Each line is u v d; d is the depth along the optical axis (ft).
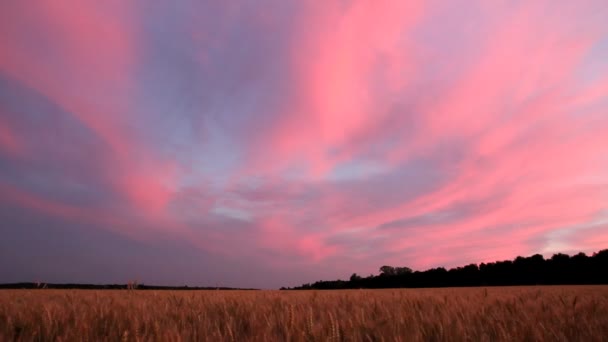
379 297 25.08
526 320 12.59
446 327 11.65
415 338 10.59
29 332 11.14
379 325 12.45
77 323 11.76
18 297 25.85
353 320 13.43
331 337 10.27
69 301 20.59
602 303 17.69
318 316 15.78
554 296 23.40
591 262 173.17
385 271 227.81
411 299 21.03
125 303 19.13
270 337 10.68
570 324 12.05
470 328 11.59
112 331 11.46
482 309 15.70
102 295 25.86
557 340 10.35
